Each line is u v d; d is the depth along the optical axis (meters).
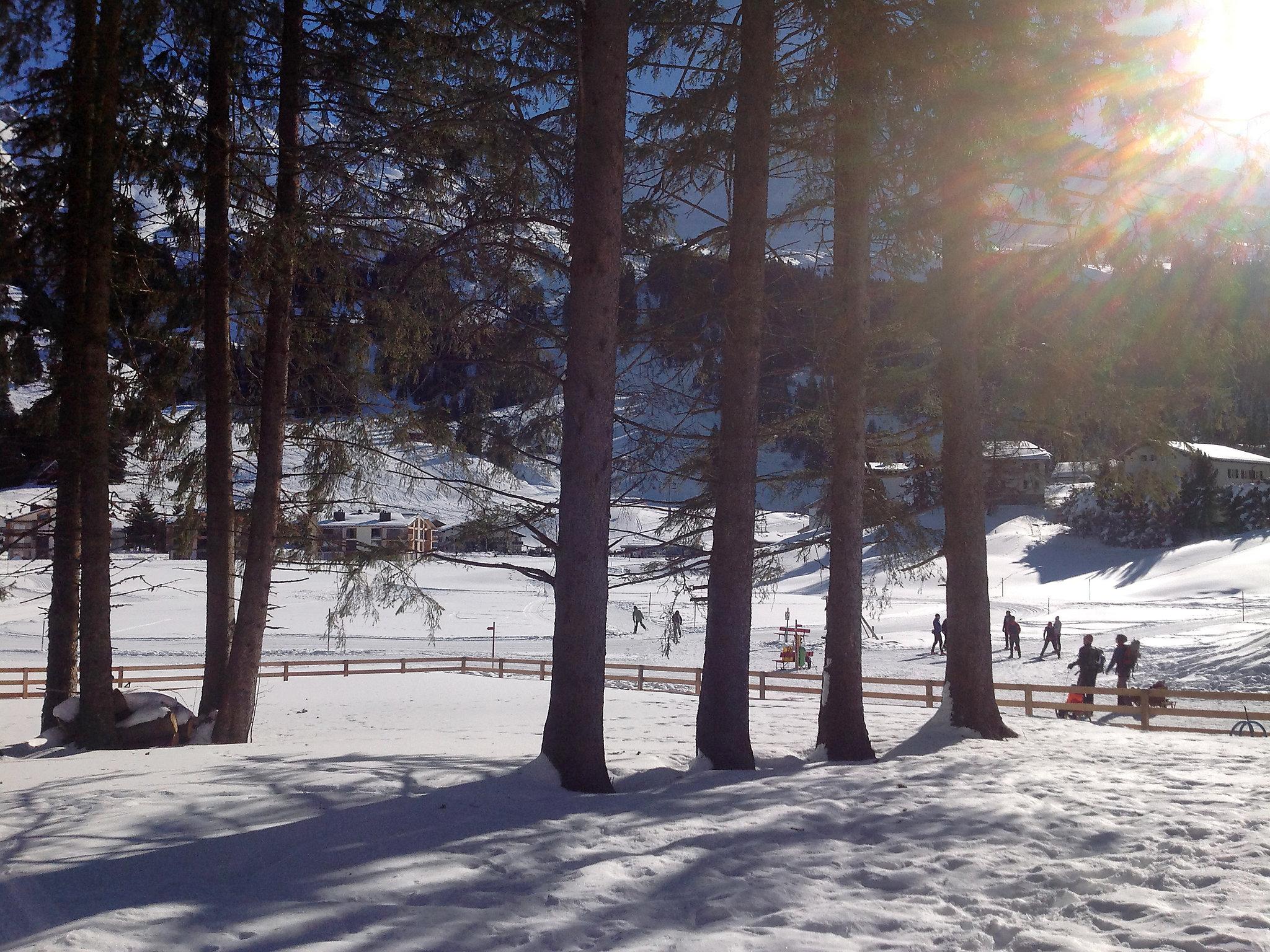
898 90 9.70
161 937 4.31
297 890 5.04
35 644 40.09
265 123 13.20
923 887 5.09
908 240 10.77
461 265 11.59
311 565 12.95
